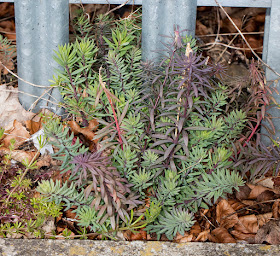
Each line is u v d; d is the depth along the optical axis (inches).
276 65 92.4
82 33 98.2
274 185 87.1
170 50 81.8
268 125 95.0
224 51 127.9
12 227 72.2
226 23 144.8
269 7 91.5
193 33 92.7
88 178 73.5
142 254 69.5
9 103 99.3
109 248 70.5
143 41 92.9
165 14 89.9
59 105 93.8
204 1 92.7
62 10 91.7
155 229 74.7
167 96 77.2
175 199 78.7
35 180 82.0
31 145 92.0
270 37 91.2
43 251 69.5
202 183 73.5
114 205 68.0
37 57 95.5
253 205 84.9
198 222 81.7
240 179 71.8
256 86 82.9
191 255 69.2
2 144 86.4
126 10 140.1
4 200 74.6
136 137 76.6
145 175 71.8
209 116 84.8
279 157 76.4
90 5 138.3
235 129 81.4
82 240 72.0
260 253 69.4
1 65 109.9
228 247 70.8
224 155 74.7
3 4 145.7
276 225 79.0
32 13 91.4
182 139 73.0
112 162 75.7
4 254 68.6
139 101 76.4
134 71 90.9
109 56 81.1
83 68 82.1
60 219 79.0
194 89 68.0
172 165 72.9
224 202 82.0
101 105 81.3
